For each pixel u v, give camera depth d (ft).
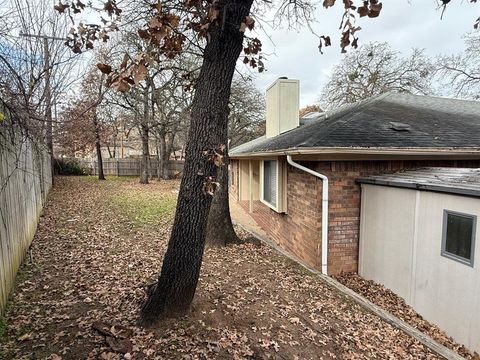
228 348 9.23
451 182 13.99
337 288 15.12
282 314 11.76
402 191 15.81
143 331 9.62
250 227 32.32
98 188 52.39
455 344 12.85
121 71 6.77
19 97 13.23
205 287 13.29
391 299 16.11
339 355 9.68
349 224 19.27
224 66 9.23
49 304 11.41
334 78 73.05
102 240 20.65
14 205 14.10
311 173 18.29
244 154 31.76
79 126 32.32
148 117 59.47
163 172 79.25
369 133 19.40
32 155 21.04
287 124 33.42
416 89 65.46
